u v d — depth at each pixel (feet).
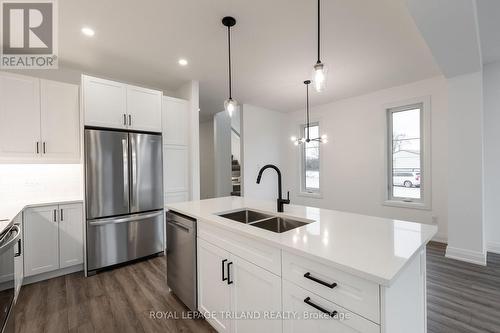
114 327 6.05
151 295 7.54
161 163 10.97
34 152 8.80
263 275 4.43
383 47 8.99
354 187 15.46
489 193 11.03
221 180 20.62
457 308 6.74
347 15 7.06
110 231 9.40
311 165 18.58
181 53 9.31
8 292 4.96
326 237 4.29
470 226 9.84
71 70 10.55
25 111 8.65
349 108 15.65
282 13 6.97
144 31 7.76
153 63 10.15
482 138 9.50
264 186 18.28
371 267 3.02
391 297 3.05
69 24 7.30
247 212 7.35
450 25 6.30
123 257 9.69
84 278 8.71
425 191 12.71
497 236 10.87
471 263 9.71
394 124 14.11
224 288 5.43
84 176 8.91
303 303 3.75
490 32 8.47
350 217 5.91
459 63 8.78
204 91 14.07
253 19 7.23
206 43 8.59
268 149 18.62
